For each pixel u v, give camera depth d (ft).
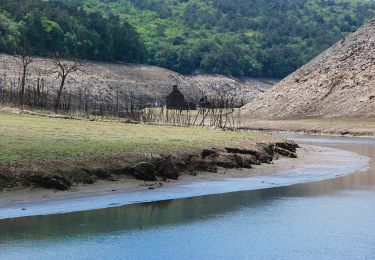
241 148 199.93
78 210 121.29
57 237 105.19
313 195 148.36
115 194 135.85
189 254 100.12
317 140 376.89
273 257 99.81
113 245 102.89
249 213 127.34
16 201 122.93
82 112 406.82
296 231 114.73
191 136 215.72
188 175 164.25
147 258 97.55
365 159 240.94
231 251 102.22
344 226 118.93
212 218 122.11
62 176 134.51
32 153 144.15
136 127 255.29
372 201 142.20
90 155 150.51
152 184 147.84
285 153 230.07
